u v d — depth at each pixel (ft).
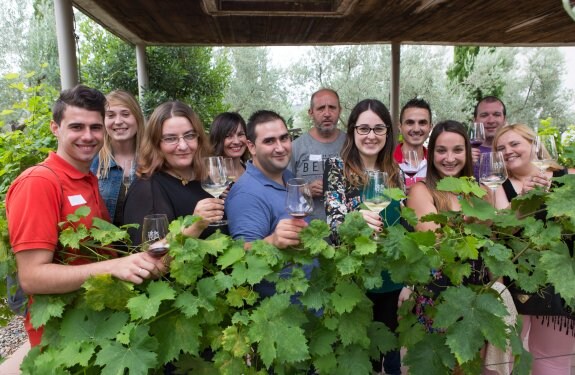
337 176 7.76
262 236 6.27
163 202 6.31
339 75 49.19
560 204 4.78
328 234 4.84
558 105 49.08
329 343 5.01
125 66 27.30
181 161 6.64
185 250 4.62
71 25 14.08
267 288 5.92
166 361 4.69
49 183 5.19
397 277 4.88
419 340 5.26
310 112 12.44
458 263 5.06
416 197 7.88
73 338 4.70
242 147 11.18
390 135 8.03
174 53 29.55
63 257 5.27
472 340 4.75
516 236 5.67
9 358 10.69
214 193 6.26
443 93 48.96
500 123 13.53
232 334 4.59
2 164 11.29
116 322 4.70
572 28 21.54
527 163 8.38
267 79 54.13
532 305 6.72
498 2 16.62
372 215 5.24
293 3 16.89
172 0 15.79
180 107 6.70
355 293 4.87
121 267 4.73
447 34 22.61
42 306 4.82
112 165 9.19
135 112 9.33
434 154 8.22
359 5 16.60
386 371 7.93
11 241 4.94
